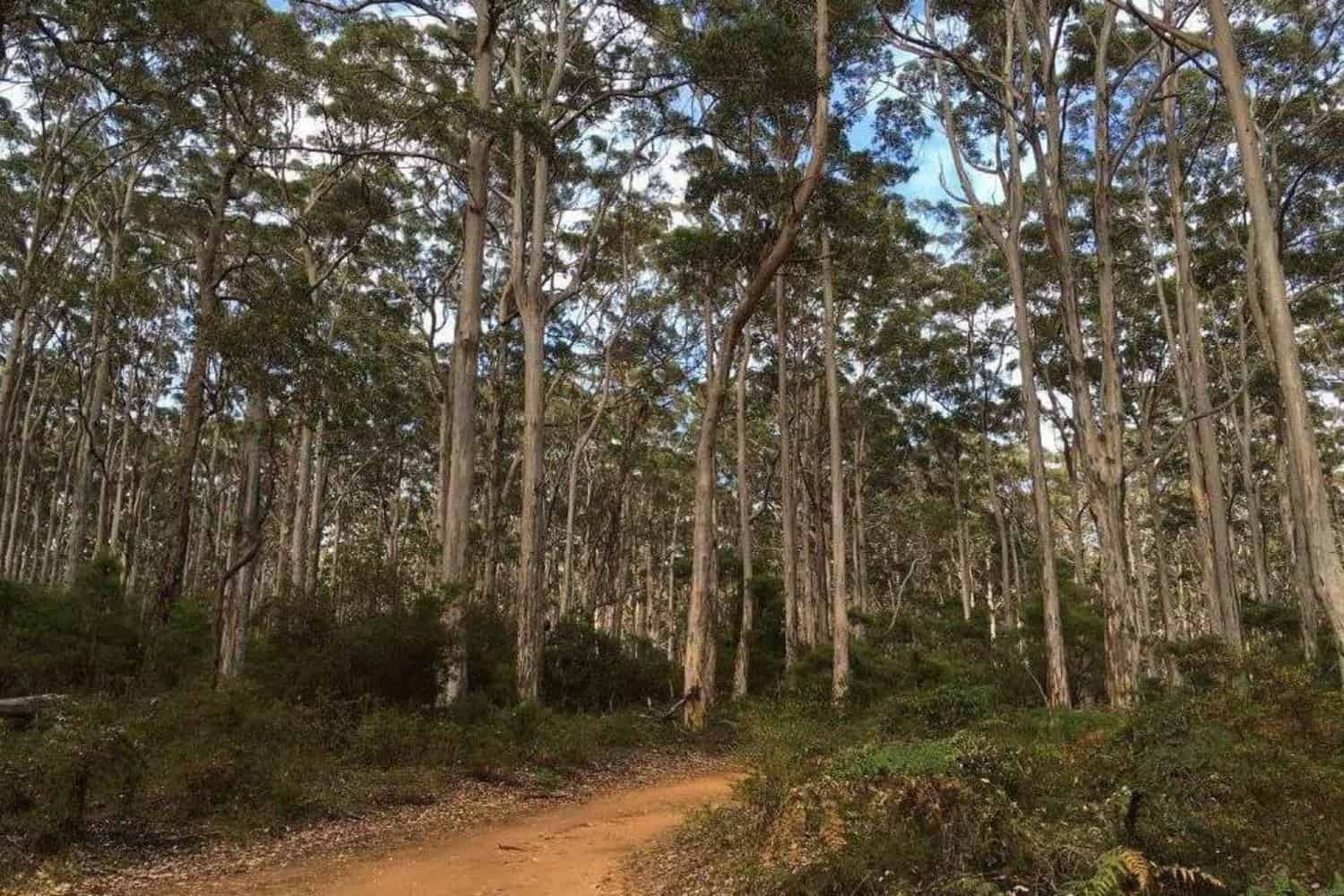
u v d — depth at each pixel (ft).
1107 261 64.59
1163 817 18.65
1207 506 99.45
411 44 80.02
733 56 63.87
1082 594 85.20
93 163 85.10
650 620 197.98
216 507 151.53
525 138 62.49
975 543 183.01
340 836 32.71
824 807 22.79
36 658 47.70
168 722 38.32
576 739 57.47
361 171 87.30
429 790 41.57
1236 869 17.30
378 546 105.60
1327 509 32.48
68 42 63.57
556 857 31.30
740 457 108.68
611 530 136.87
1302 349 113.60
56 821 27.37
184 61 60.18
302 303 55.01
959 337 121.90
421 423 131.13
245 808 33.01
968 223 111.86
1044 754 24.75
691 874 25.93
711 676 73.87
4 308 84.48
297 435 103.71
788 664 100.73
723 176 70.79
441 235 106.93
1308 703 24.20
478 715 55.06
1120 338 110.73
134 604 54.49
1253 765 20.15
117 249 97.14
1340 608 31.17
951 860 19.12
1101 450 62.08
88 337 109.81
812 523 138.92
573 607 149.07
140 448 132.67
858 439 145.18
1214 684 29.27
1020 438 143.95
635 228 109.50
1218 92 78.02
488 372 121.19
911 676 84.69
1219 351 109.09
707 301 110.83
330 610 56.03
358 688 52.19
